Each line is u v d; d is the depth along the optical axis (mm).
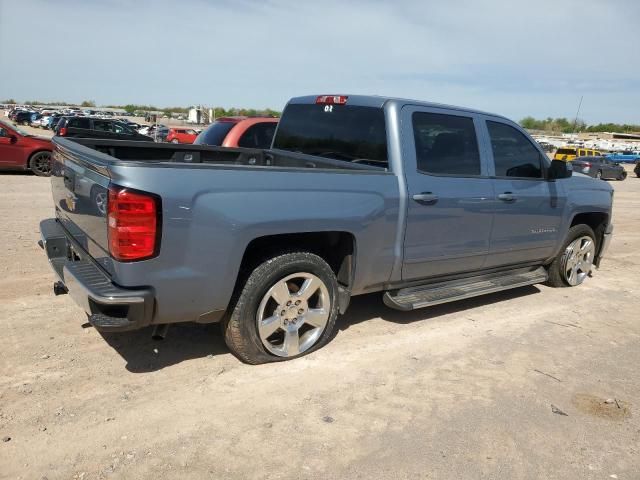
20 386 3496
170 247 3289
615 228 11727
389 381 3916
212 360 4023
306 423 3324
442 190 4645
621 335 5133
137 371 3797
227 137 9734
